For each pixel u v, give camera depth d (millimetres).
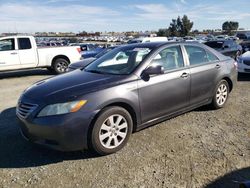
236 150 4066
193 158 3848
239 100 6812
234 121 5285
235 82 6258
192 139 4473
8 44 12320
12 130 5066
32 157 4012
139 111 4301
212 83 5594
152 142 4387
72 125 3646
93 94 3824
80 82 4180
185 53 5152
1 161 3914
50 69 14094
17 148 4309
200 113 5746
